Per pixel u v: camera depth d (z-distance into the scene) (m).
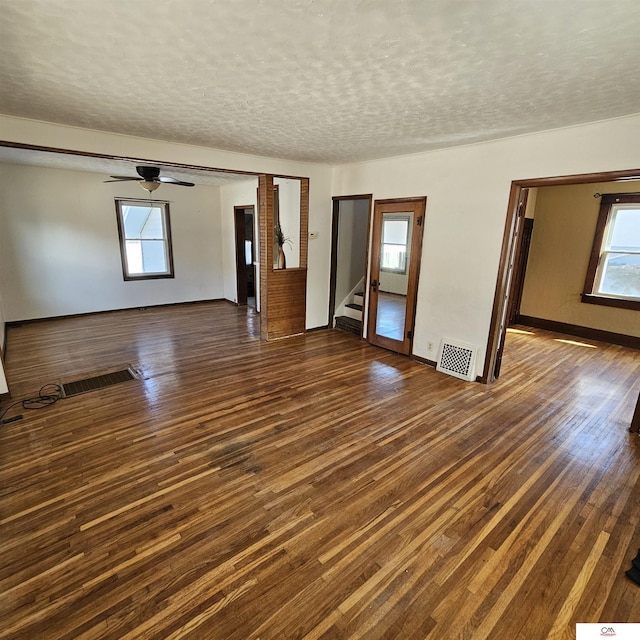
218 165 4.38
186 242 7.51
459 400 3.57
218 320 6.45
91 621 1.51
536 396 3.70
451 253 4.15
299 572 1.74
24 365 4.27
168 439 2.82
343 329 6.00
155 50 1.93
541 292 6.36
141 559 1.79
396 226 4.75
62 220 6.08
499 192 3.68
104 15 1.60
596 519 2.10
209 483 2.34
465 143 3.81
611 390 3.88
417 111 2.86
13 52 1.96
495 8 1.51
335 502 2.20
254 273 7.27
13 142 3.17
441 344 4.29
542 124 3.10
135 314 6.77
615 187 5.42
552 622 1.54
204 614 1.55
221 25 1.68
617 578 1.74
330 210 5.66
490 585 1.70
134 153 3.79
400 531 2.00
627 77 2.13
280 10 1.55
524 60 1.98
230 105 2.78
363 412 3.29
